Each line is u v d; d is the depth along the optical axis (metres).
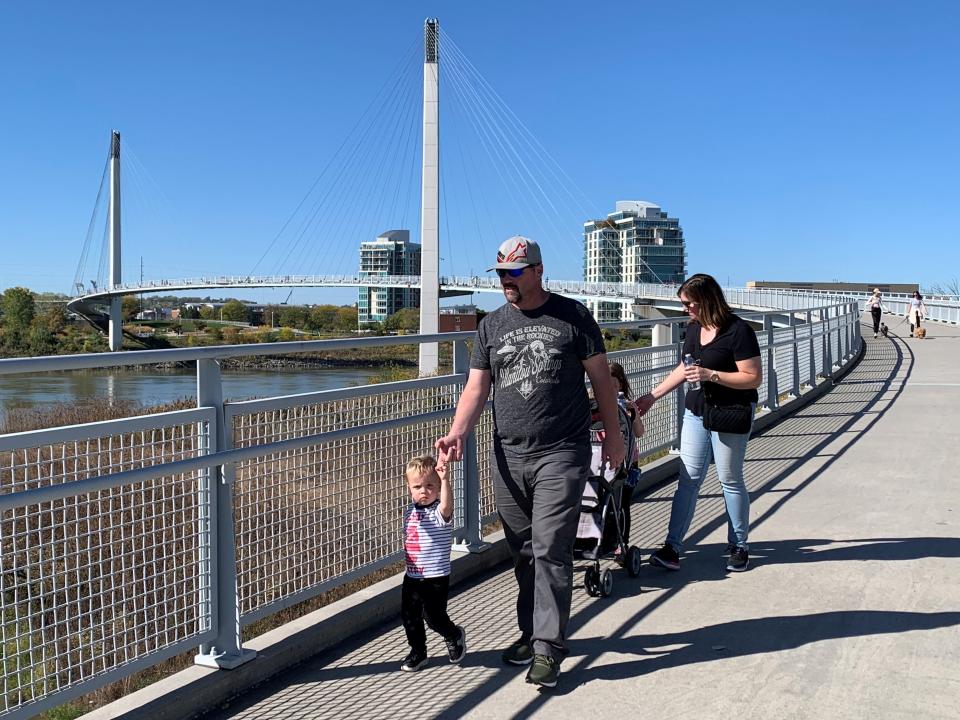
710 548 5.44
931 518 5.96
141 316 133.00
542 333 3.54
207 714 3.32
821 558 5.14
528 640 3.75
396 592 4.39
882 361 18.62
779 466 7.80
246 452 3.60
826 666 3.64
